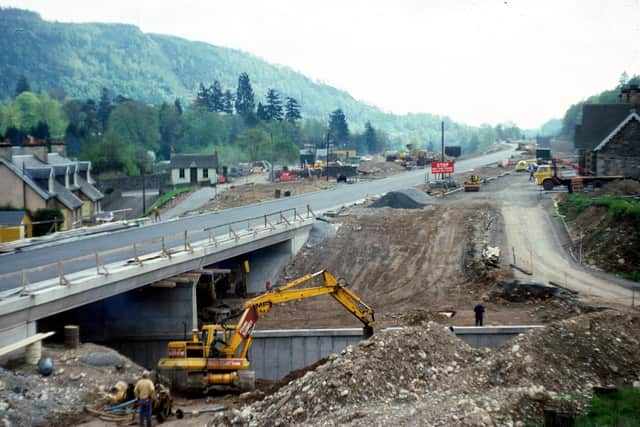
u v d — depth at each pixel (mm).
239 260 48219
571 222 51625
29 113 185250
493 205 60688
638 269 40969
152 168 135625
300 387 22188
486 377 22094
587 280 39938
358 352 23328
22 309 26156
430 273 44656
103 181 110125
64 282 28453
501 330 33500
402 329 25156
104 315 35781
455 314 37219
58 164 73875
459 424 17797
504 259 44562
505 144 198375
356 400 21219
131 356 35969
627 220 44750
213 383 29062
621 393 20469
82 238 44438
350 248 50250
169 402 24797
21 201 63875
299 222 50281
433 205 62969
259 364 34938
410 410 19547
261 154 151000
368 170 116812
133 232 47281
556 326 23844
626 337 24156
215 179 114562
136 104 180125
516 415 18828
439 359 23984
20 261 35625
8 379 24156
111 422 23234
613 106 66562
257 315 30531
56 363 26969
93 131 179875
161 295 36062
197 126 195250
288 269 48656
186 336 35875
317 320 38469
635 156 63062
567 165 79438
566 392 21016
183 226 50125
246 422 21625
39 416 22859
